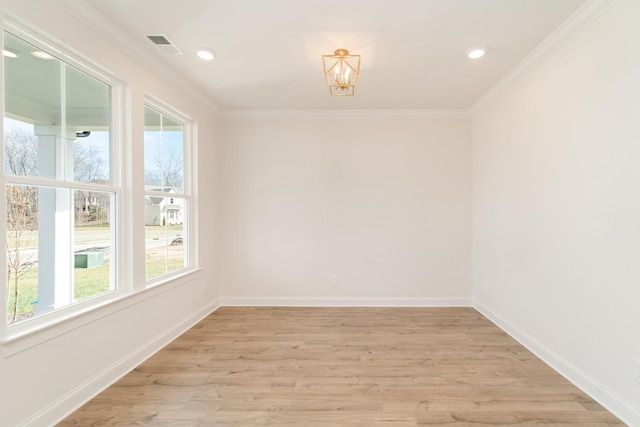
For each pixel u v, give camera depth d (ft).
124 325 7.61
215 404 6.37
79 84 6.83
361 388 6.94
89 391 6.55
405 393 6.74
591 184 6.56
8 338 4.99
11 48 5.49
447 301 13.00
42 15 5.61
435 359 8.30
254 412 6.12
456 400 6.48
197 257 11.35
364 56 8.46
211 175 12.51
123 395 6.68
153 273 9.30
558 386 6.98
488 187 11.42
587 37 6.61
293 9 6.51
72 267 6.61
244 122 13.14
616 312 5.98
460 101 11.89
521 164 9.21
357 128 13.08
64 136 6.46
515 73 9.20
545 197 8.12
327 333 10.16
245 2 6.29
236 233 13.24
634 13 5.54
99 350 6.85
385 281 13.09
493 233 11.07
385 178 13.04
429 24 7.01
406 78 9.84
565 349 7.41
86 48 6.54
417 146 13.01
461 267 13.02
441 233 13.02
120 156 7.80
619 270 5.90
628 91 5.68
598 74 6.34
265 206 13.19
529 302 8.89
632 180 5.62
